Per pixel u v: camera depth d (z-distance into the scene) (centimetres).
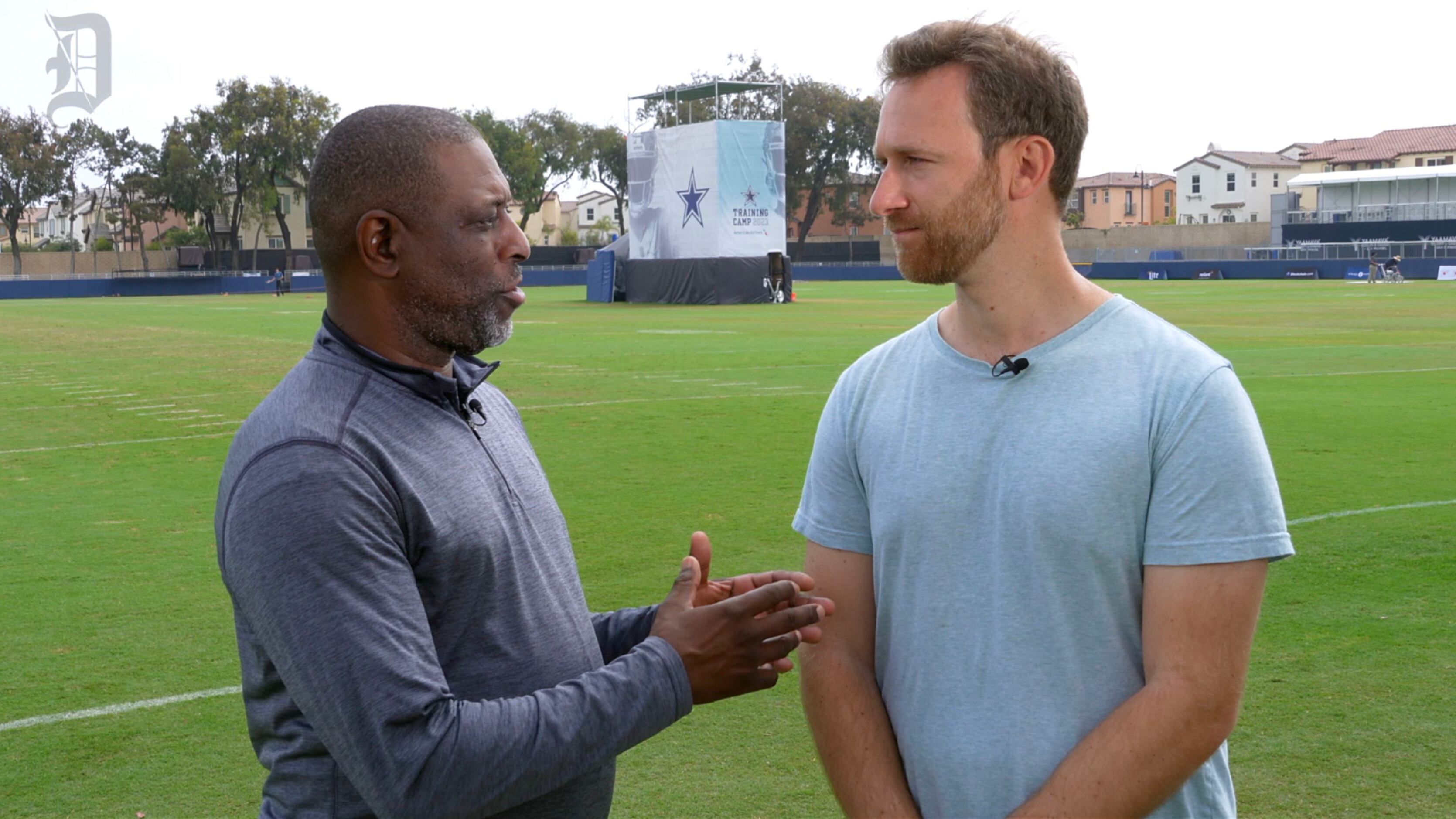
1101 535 171
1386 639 488
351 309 188
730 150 4078
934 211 179
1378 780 363
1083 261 7094
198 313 3972
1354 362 1683
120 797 369
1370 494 770
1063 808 168
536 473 204
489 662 181
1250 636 172
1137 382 175
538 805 186
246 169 7362
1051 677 175
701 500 793
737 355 1955
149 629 534
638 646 183
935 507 182
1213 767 185
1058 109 179
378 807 164
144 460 1010
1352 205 7388
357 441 172
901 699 189
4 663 489
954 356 187
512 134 7994
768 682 190
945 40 180
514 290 192
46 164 7044
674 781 376
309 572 162
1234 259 6838
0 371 1864
